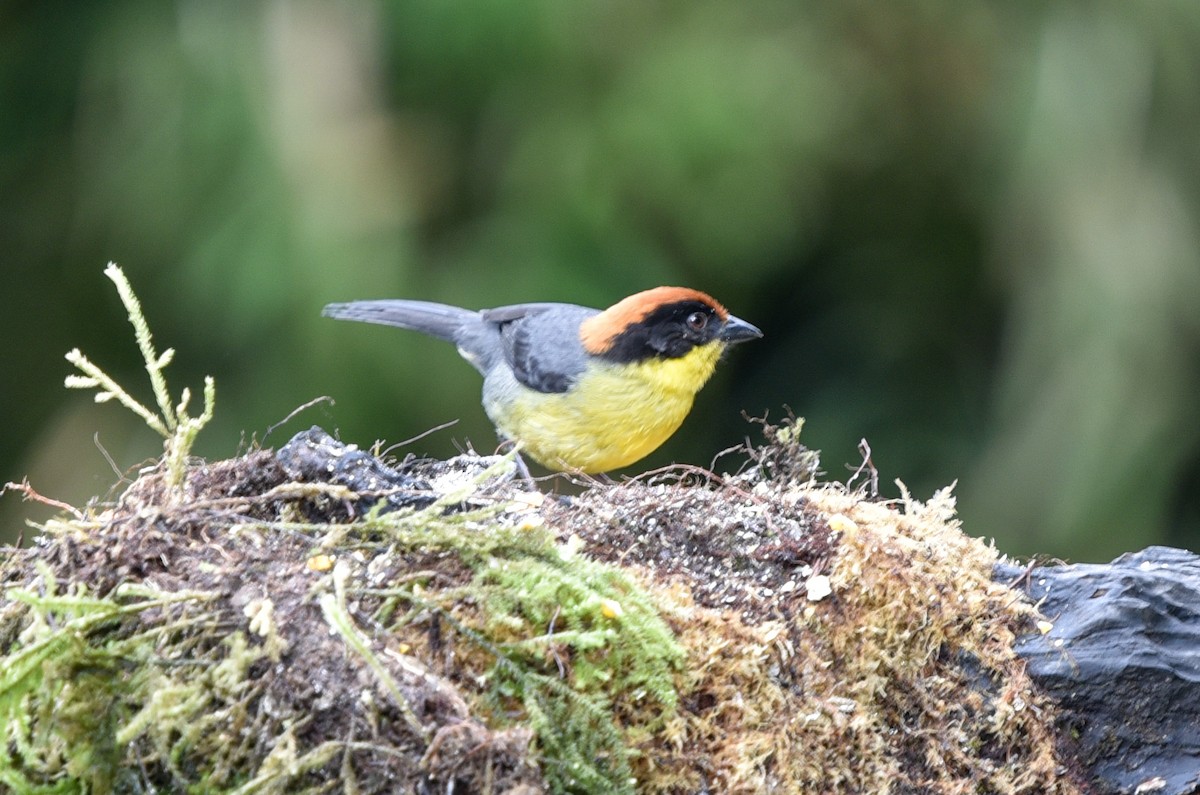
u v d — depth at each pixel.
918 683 5.37
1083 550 12.88
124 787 4.32
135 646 4.28
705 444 15.30
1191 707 5.49
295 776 4.13
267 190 12.11
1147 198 13.23
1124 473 12.77
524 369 9.07
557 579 4.61
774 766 4.78
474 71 13.15
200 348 12.85
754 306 15.36
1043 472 12.99
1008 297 14.29
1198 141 13.50
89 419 12.62
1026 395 13.23
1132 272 12.98
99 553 4.52
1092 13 13.70
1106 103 13.36
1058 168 13.35
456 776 4.05
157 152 12.44
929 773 5.28
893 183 14.75
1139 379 12.85
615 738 4.44
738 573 5.28
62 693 4.27
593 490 5.75
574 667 4.53
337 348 12.02
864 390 15.16
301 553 4.61
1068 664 5.49
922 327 15.27
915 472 14.67
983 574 5.78
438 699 4.14
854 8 13.70
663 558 5.28
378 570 4.59
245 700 4.20
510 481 5.87
